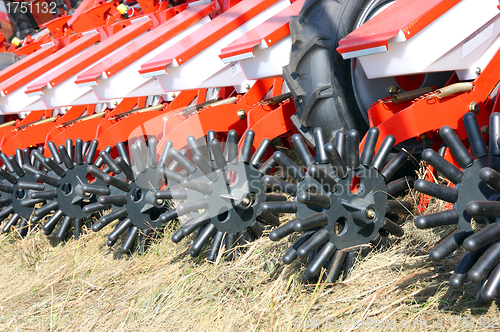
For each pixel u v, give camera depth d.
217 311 1.80
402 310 1.56
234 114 2.83
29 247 3.00
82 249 2.79
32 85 3.68
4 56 5.78
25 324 2.06
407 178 2.15
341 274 1.79
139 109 3.69
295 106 2.42
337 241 1.66
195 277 2.08
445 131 1.45
